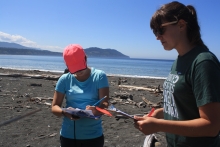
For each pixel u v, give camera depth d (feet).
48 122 26.89
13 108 33.04
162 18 7.11
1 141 20.58
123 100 41.42
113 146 20.56
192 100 6.79
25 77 78.07
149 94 52.47
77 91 10.81
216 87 6.21
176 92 7.06
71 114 9.82
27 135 22.40
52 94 47.26
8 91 47.60
